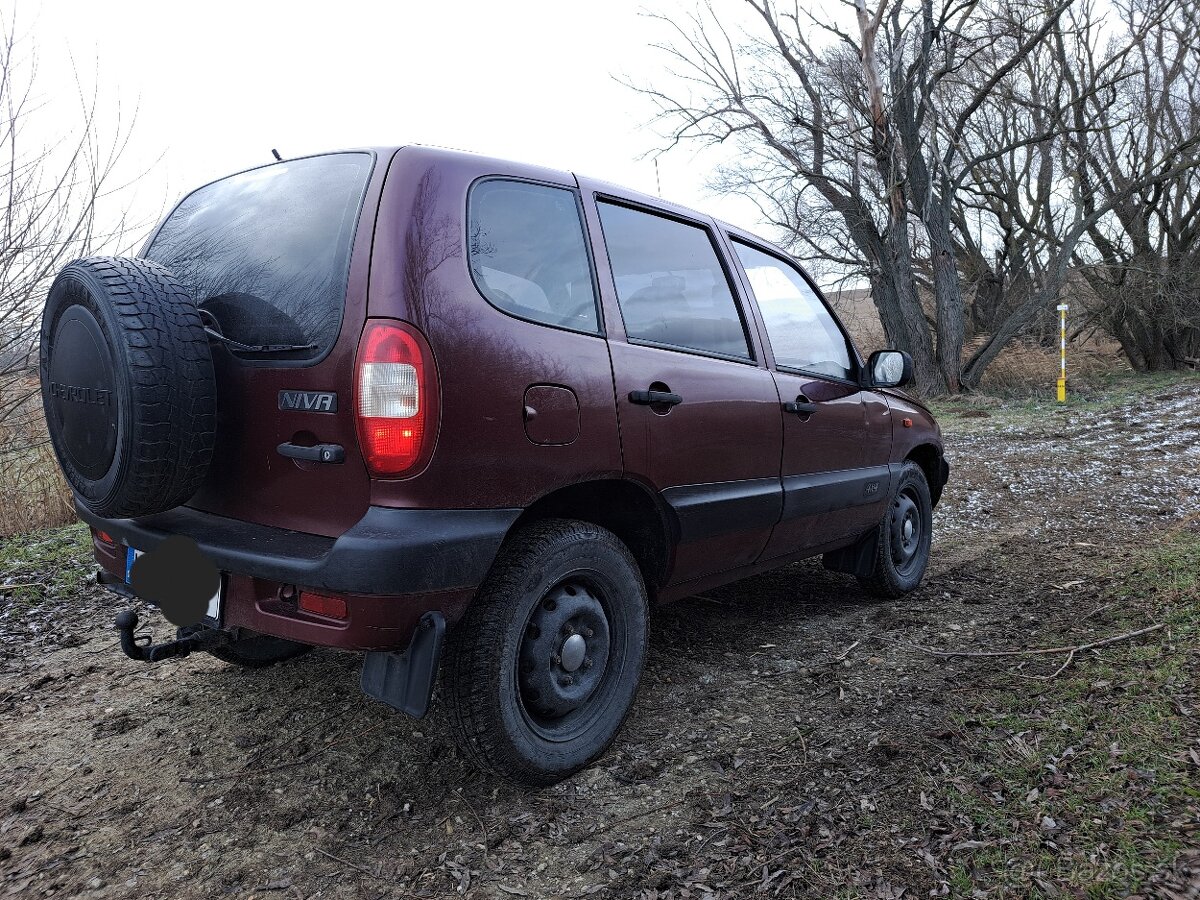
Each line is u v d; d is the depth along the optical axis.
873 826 2.26
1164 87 21.17
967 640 3.67
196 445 2.27
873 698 3.09
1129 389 17.83
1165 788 2.26
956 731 2.75
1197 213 20.92
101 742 2.89
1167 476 7.77
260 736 2.90
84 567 4.95
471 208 2.41
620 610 2.72
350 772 2.65
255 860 2.22
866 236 19.41
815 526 3.73
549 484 2.42
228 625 2.34
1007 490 7.60
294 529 2.29
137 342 2.17
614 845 2.25
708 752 2.74
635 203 3.08
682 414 2.90
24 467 6.27
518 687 2.41
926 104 18.55
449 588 2.17
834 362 4.02
